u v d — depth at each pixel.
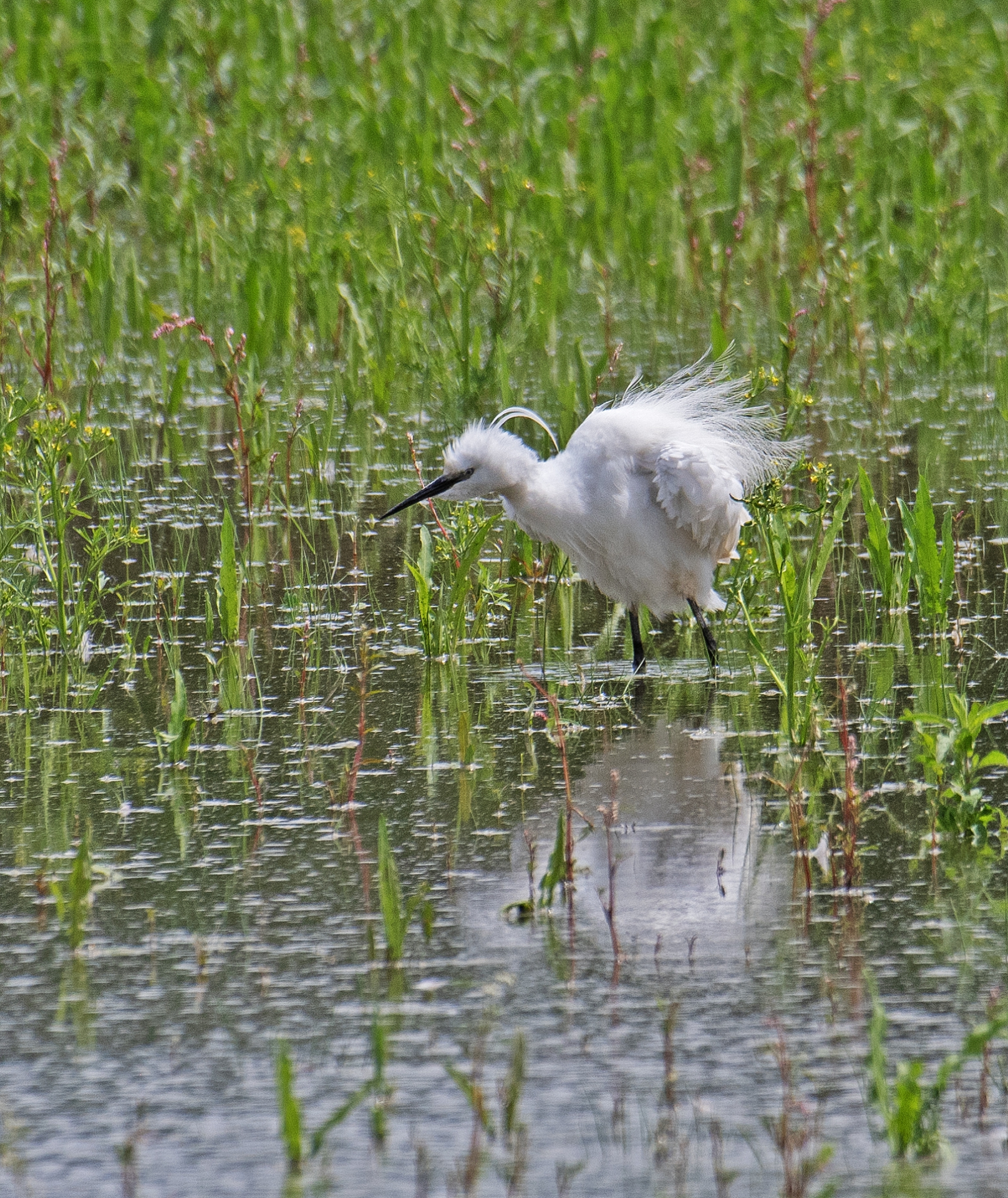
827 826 8.62
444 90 24.55
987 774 9.27
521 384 18.52
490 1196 5.54
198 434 17.53
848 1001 6.76
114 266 22.03
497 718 10.48
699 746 9.91
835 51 25.94
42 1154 5.80
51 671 11.42
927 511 11.72
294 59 26.31
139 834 8.61
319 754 9.81
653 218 22.94
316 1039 6.54
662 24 26.77
